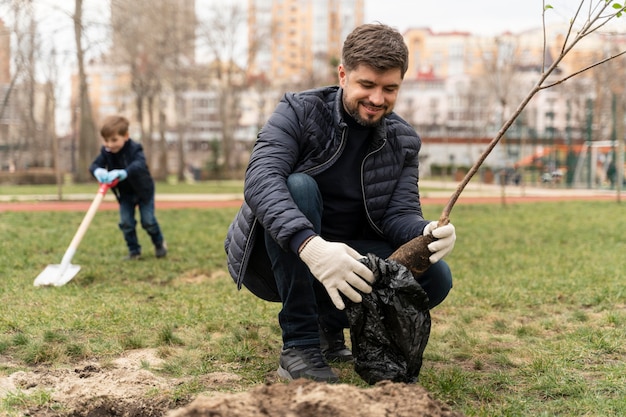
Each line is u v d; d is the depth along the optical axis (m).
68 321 3.91
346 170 2.99
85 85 32.38
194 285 5.27
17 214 11.76
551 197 21.09
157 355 3.32
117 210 13.30
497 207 15.26
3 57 23.39
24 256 6.62
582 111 51.03
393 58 2.64
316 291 3.06
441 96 83.31
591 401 2.62
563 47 2.46
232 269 2.93
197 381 2.83
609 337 3.62
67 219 10.91
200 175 44.09
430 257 2.57
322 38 94.12
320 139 2.92
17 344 3.46
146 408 2.60
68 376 2.95
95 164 6.51
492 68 41.22
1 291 4.79
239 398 1.86
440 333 3.82
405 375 2.46
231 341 3.57
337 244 2.44
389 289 2.43
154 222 6.67
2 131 37.72
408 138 3.11
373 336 2.45
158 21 35.78
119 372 2.99
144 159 6.48
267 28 46.53
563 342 3.56
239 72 45.28
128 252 7.16
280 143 2.82
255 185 2.69
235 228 2.97
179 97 42.97
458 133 66.06
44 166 39.06
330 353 3.27
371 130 2.95
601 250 7.34
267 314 4.20
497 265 6.28
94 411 2.60
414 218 2.98
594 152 28.72
